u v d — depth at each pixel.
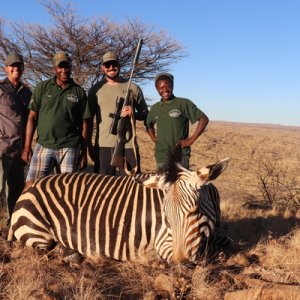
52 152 4.47
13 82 4.71
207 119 4.46
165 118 4.52
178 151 3.37
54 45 14.88
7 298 2.94
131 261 3.64
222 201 7.01
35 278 3.20
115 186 3.80
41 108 4.45
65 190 3.82
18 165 4.86
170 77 4.52
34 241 3.79
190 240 3.20
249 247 4.31
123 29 15.30
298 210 6.83
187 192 3.21
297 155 21.48
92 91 4.86
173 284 3.11
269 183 10.80
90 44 14.77
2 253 3.83
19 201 3.88
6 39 15.10
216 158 18.44
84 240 3.70
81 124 4.65
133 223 3.61
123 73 15.29
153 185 3.40
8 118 4.58
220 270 3.45
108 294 3.08
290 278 3.41
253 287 2.98
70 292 2.99
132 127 4.49
